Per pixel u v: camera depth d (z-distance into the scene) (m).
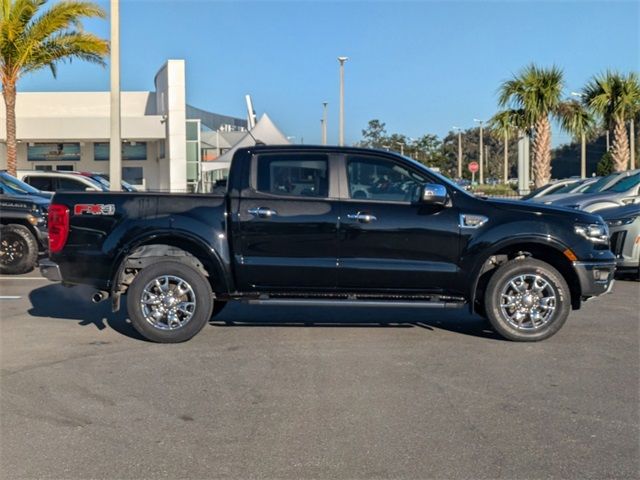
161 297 7.39
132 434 4.92
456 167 77.81
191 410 5.41
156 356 6.96
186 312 7.39
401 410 5.39
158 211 7.39
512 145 80.31
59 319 8.74
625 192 13.40
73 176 18.19
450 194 7.40
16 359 6.85
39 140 29.41
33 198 12.84
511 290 7.47
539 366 6.61
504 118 24.72
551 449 4.66
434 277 7.34
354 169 7.45
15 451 4.62
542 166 24.31
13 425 5.09
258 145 7.59
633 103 23.72
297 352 7.11
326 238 7.31
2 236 12.52
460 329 8.20
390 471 4.32
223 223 7.36
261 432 4.95
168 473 4.30
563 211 7.50
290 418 5.23
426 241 7.31
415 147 62.09
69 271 7.46
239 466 4.40
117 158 16.88
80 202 7.44
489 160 80.50
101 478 4.23
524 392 5.84
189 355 7.00
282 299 7.46
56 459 4.50
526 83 23.77
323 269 7.34
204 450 4.64
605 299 10.20
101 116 29.94
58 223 7.44
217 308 8.66
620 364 6.69
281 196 7.39
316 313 9.10
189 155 31.08
